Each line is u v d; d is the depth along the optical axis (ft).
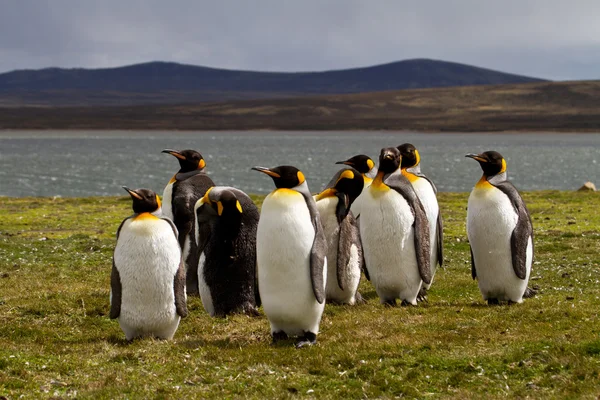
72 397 32.45
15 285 61.72
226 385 34.14
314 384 34.40
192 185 56.85
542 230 94.07
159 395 32.68
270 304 41.45
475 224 51.47
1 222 109.29
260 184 303.89
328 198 50.75
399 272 51.85
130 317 42.09
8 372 35.81
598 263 70.95
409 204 51.26
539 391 32.24
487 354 37.09
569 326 42.73
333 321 48.01
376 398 32.37
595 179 352.28
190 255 56.44
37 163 442.50
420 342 40.09
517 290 52.03
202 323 48.80
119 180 320.91
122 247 41.57
